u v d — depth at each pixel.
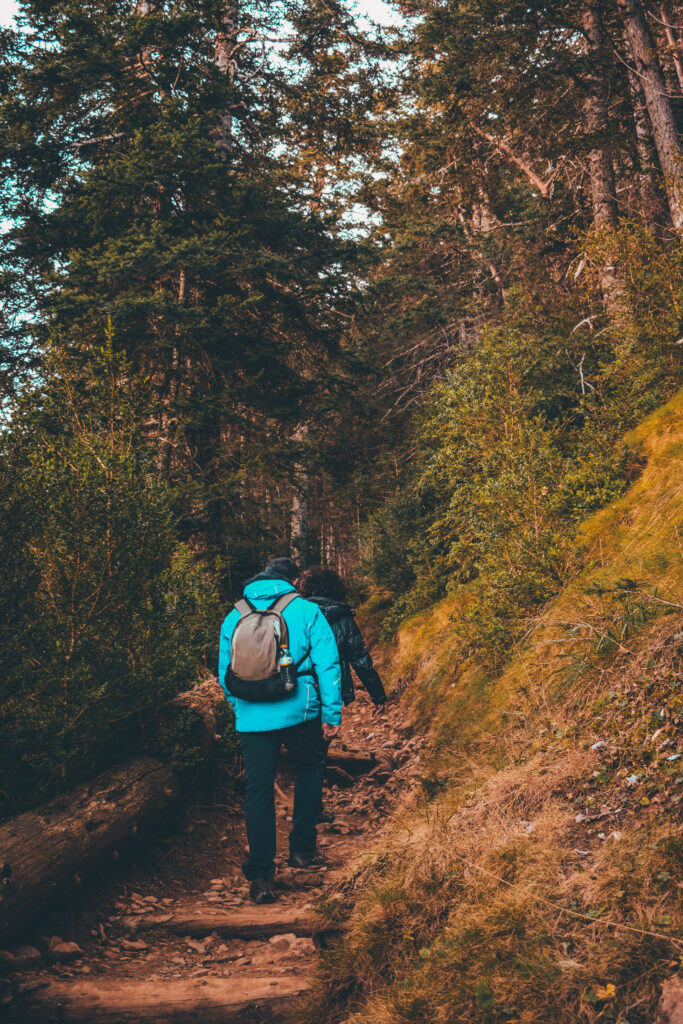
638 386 7.61
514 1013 2.43
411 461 14.02
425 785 4.82
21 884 3.28
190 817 5.00
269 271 10.10
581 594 5.16
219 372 10.16
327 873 4.35
